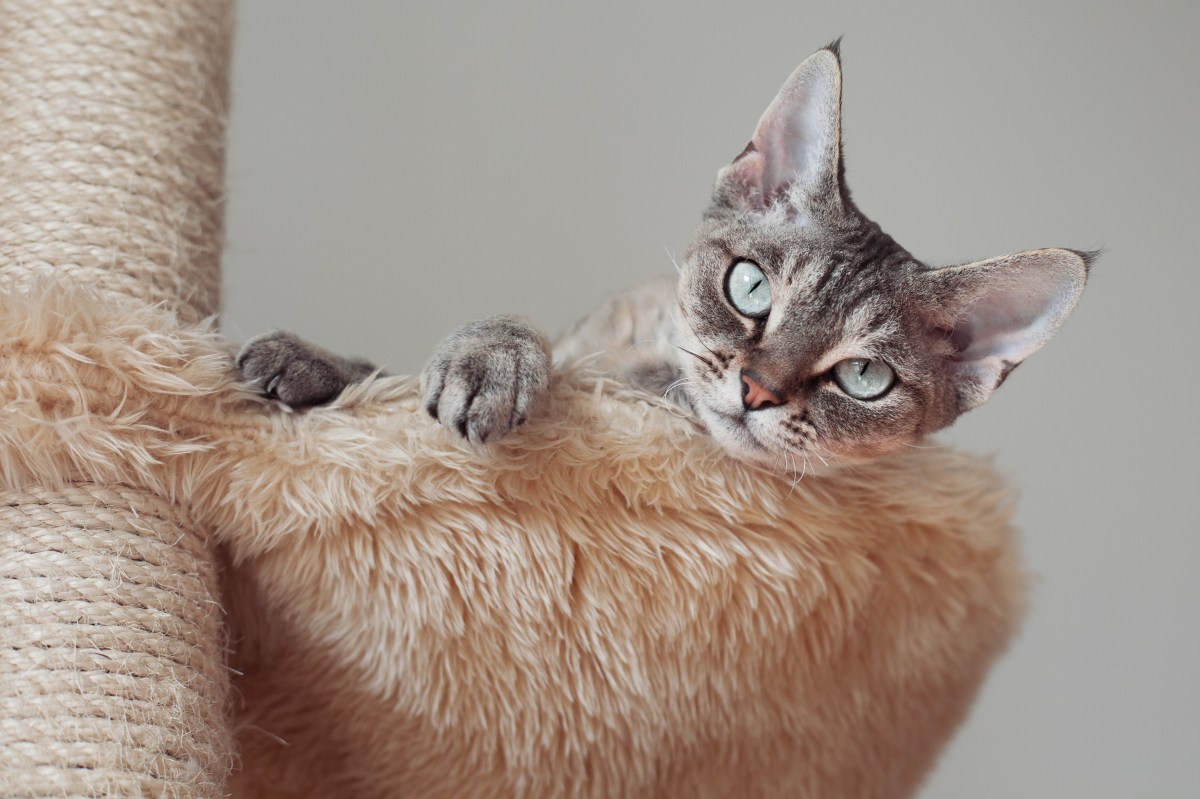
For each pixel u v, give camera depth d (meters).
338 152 0.76
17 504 0.48
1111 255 0.81
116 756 0.47
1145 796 0.78
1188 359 0.80
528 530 0.50
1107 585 0.79
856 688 0.54
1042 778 0.78
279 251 0.76
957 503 0.54
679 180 0.79
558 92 0.78
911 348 0.56
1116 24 0.81
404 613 0.51
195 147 0.54
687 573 0.51
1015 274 0.55
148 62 0.54
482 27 0.78
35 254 0.51
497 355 0.50
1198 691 0.79
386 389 0.51
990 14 0.81
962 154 0.80
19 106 0.53
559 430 0.51
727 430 0.53
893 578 0.54
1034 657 0.79
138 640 0.48
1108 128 0.81
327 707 0.53
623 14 0.79
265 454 0.49
